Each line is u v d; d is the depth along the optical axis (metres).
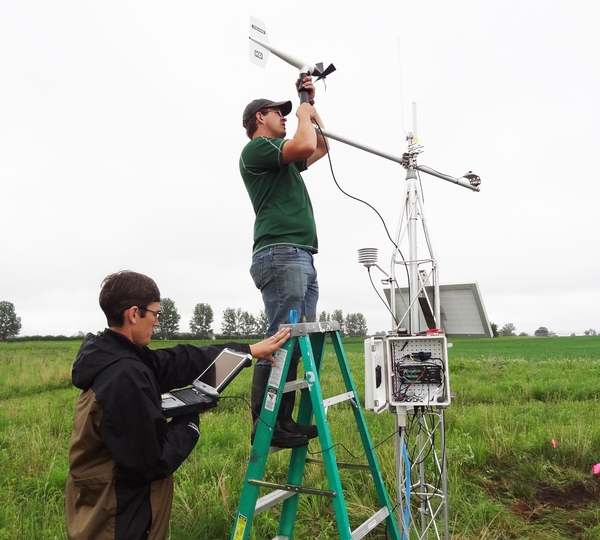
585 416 6.86
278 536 2.96
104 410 2.07
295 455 3.00
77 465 2.21
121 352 2.27
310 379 2.52
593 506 4.08
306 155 2.65
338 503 2.35
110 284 2.37
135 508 2.18
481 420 6.37
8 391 11.97
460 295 3.52
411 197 3.47
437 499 4.08
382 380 3.12
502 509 3.93
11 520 3.69
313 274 2.92
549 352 32.12
